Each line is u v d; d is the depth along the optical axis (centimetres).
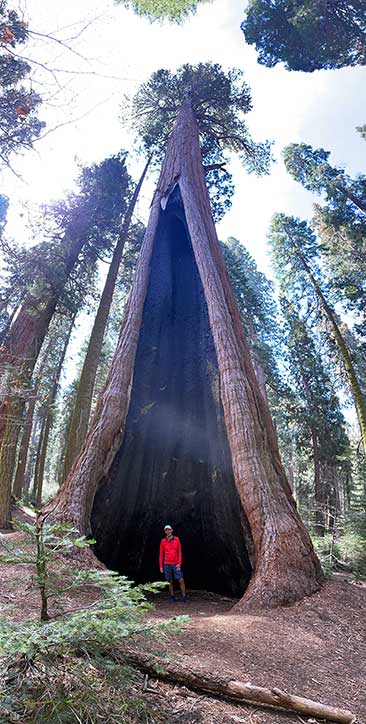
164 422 1121
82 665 245
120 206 1741
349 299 2002
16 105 343
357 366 2256
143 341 1141
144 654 308
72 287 1698
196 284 1286
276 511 696
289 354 2588
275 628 491
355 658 442
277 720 279
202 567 1077
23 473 1975
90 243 1717
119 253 1698
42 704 220
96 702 232
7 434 1233
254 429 792
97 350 1462
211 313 962
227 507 972
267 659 390
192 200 1202
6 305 1303
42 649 227
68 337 2356
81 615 226
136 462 1037
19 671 235
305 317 2388
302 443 2533
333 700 328
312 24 1454
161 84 1669
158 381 1143
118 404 870
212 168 1619
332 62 1647
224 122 1770
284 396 2547
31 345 1359
